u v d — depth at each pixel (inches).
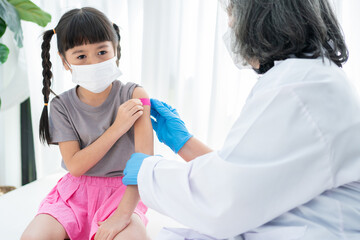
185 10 71.3
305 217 29.8
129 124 44.7
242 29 31.9
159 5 71.6
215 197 29.0
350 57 67.8
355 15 66.4
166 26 72.4
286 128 27.6
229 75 73.0
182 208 31.2
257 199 27.8
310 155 27.3
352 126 28.4
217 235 30.0
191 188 30.8
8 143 87.4
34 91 81.2
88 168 46.3
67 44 44.8
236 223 28.8
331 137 27.4
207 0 70.9
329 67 30.1
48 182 70.3
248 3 31.4
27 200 60.6
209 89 74.7
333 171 27.6
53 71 77.1
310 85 27.9
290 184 27.6
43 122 49.4
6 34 79.1
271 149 27.9
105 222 39.6
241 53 33.6
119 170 49.2
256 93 29.8
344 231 29.0
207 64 73.6
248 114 29.7
